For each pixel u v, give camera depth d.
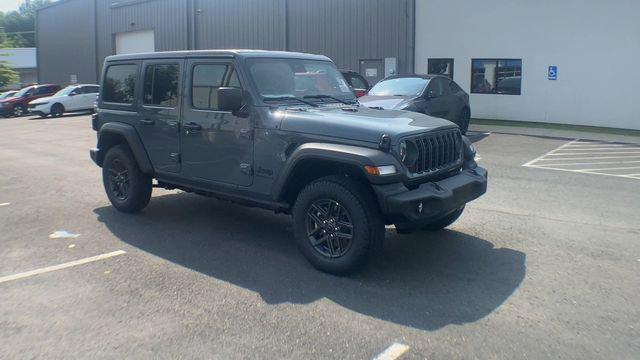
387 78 14.49
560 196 8.68
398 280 5.16
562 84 20.31
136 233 6.65
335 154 5.04
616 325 4.26
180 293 4.86
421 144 5.23
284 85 6.10
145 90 6.93
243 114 5.80
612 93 19.58
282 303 4.65
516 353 3.83
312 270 5.42
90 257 5.79
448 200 5.19
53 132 20.31
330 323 4.28
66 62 41.25
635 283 5.09
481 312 4.48
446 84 14.84
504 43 21.00
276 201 5.68
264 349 3.88
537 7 20.28
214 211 7.69
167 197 8.54
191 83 6.36
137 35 34.66
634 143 15.24
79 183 9.85
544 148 14.22
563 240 6.39
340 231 5.20
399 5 22.41
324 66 6.80
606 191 9.07
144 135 6.94
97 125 7.69
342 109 6.00
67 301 4.68
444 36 21.91
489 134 17.08
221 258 5.77
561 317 4.39
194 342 3.97
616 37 19.25
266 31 26.72
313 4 24.77
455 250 6.03
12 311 4.49
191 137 6.36
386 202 4.84
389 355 3.79
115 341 3.99
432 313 4.46
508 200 8.40
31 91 32.31
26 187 9.50
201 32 30.03
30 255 5.85
